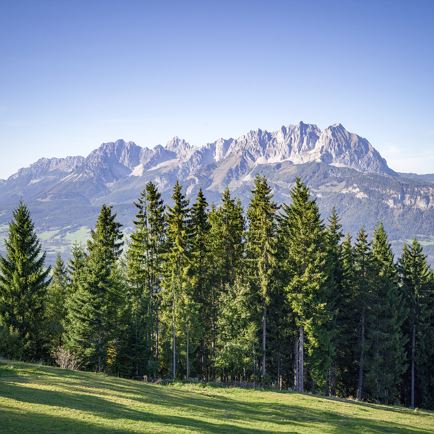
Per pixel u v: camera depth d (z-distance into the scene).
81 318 52.78
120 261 66.06
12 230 57.19
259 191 55.41
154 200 59.28
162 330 62.44
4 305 55.16
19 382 30.72
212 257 62.25
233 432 25.16
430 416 47.00
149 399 32.00
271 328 58.78
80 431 20.25
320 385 54.78
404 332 68.56
